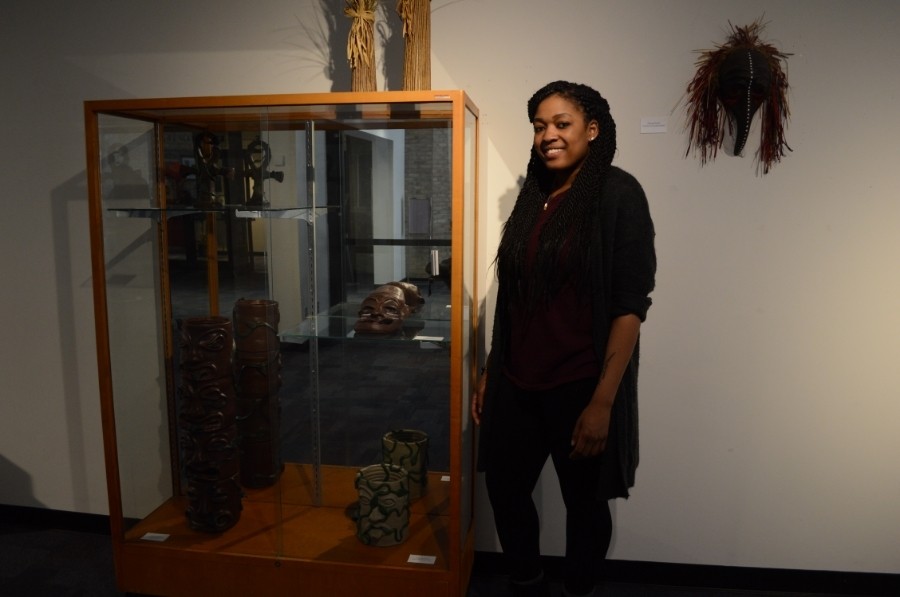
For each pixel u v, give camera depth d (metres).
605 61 2.27
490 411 1.98
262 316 2.24
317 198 2.10
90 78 2.54
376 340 2.09
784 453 2.39
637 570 2.51
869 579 2.42
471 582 2.50
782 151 2.22
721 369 2.37
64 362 2.73
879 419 2.34
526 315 1.83
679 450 2.43
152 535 2.30
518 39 2.30
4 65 2.58
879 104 2.18
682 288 2.34
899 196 2.22
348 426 2.32
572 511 1.91
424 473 2.23
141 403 2.30
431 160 1.94
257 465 2.35
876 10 2.14
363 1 2.07
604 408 1.70
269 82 2.45
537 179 1.90
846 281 2.28
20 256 2.69
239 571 2.20
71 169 2.60
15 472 2.85
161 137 2.19
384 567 2.10
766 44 2.19
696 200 2.29
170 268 2.27
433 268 1.99
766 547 2.45
